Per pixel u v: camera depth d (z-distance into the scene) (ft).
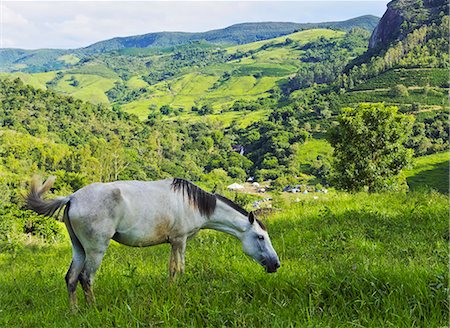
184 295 17.22
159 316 15.58
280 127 498.69
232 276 19.95
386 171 97.71
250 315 15.25
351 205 39.19
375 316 14.73
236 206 22.88
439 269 18.12
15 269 31.42
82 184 252.62
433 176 284.20
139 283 19.43
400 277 16.98
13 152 312.91
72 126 432.25
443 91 475.72
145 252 33.50
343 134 99.45
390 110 96.84
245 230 22.77
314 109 538.88
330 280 17.26
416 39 609.83
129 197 19.60
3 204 77.25
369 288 16.65
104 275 23.84
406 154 97.40
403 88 485.15
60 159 312.09
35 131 390.63
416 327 14.11
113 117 487.61
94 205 18.93
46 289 23.32
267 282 18.26
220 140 515.91
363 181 97.35
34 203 19.52
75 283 19.26
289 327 14.06
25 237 71.46
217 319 15.05
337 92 585.63
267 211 45.29
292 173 389.19
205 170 434.71
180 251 21.40
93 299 18.98
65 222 19.53
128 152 375.86
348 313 15.55
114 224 19.35
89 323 16.05
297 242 29.71
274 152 433.07
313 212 38.75
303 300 16.39
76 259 19.54
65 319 17.53
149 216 20.01
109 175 322.14
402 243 26.40
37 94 473.26
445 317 14.52
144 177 336.49
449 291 15.12
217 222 22.56
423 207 34.53
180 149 458.50
